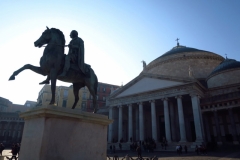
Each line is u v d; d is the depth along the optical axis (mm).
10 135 63469
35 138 5266
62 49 6816
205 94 42750
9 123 63281
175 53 59719
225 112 38250
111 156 26078
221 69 43562
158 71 58938
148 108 49719
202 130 34031
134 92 45125
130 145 37094
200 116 35500
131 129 43094
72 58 6984
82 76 7297
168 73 56438
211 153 26188
